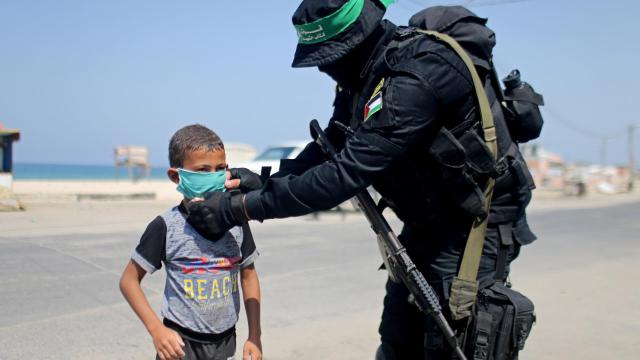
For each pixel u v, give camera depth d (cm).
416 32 200
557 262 793
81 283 596
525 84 221
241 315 500
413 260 228
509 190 212
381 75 196
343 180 188
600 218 1588
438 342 214
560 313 509
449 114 196
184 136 213
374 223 217
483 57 204
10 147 1403
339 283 639
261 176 239
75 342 415
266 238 1022
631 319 489
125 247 833
